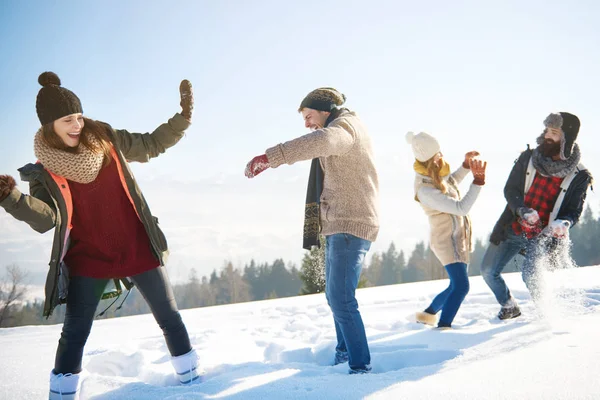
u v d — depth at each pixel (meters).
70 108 2.29
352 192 2.72
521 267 3.86
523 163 3.91
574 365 2.25
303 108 3.01
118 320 6.21
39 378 3.08
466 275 3.95
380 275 96.75
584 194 3.73
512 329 3.49
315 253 3.34
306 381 2.37
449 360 2.62
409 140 3.99
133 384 2.60
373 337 3.77
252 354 3.62
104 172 2.47
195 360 2.79
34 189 2.37
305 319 5.01
